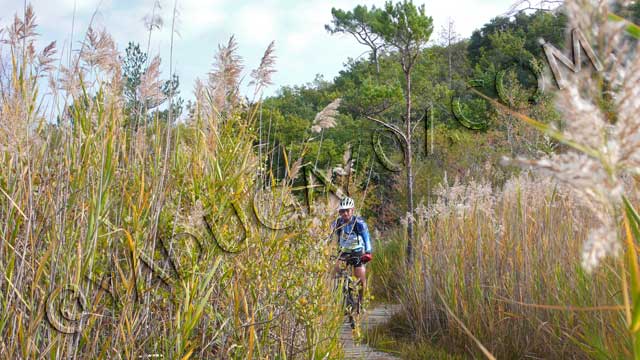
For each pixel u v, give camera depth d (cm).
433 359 679
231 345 401
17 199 332
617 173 96
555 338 575
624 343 386
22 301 301
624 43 98
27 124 339
